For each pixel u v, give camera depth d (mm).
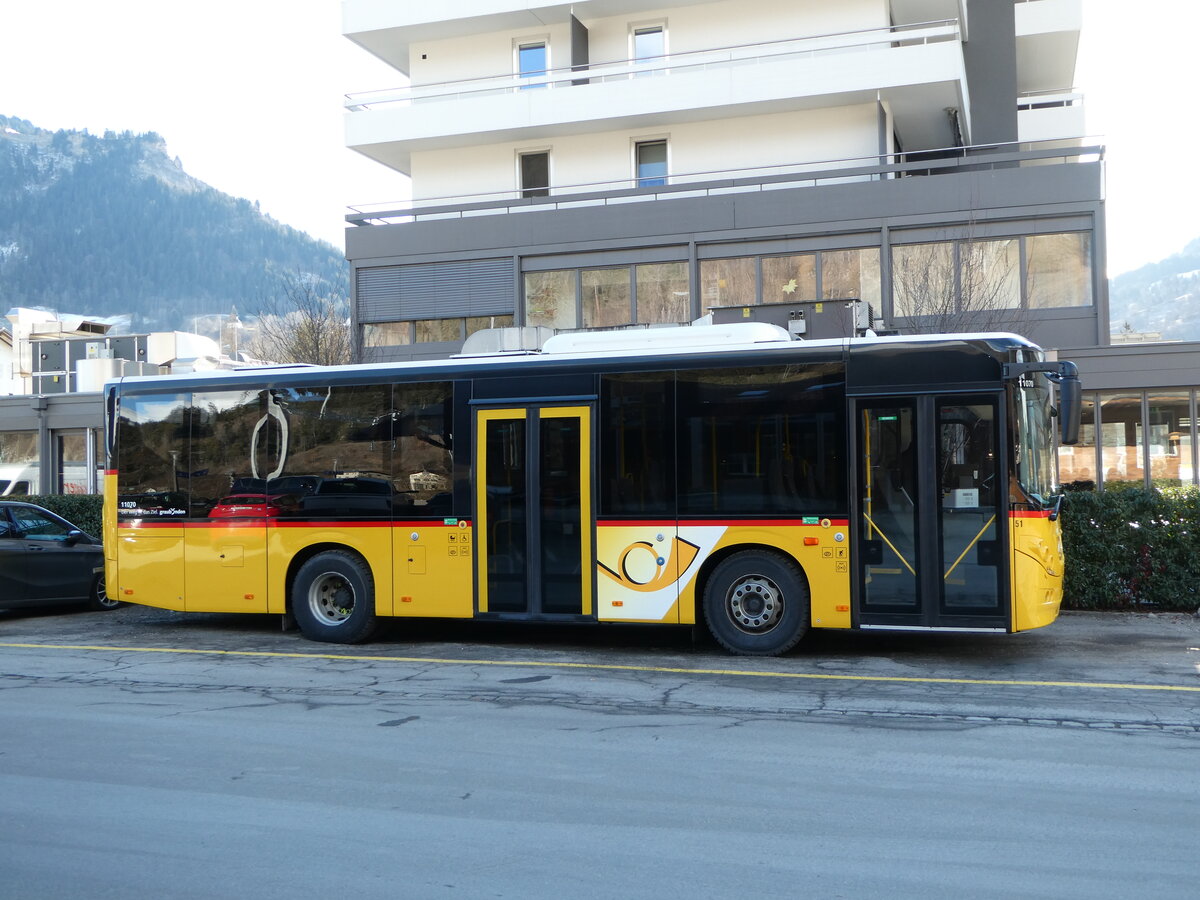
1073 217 22547
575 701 8992
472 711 8609
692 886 4805
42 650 12070
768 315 20891
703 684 9703
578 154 28250
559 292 26203
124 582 13180
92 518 20891
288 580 12734
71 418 28688
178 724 8164
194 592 12883
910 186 23422
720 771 6762
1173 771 6711
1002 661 10758
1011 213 22797
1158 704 8688
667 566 11258
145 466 13172
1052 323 22516
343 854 5262
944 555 10516
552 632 13273
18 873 5035
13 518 14930
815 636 12531
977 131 28156
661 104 26422
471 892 4754
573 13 27625
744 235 24562
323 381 12547
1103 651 11258
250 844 5414
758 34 26984
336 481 12391
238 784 6504
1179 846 5316
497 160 28938
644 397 11430
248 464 12758
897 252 23672
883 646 11758
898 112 26750
